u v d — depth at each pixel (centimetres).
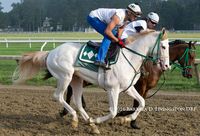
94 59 599
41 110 767
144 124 668
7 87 1058
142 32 599
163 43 587
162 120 693
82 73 612
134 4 596
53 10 9294
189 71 692
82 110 624
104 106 811
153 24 672
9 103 834
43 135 600
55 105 816
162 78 1143
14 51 1903
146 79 650
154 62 607
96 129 604
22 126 652
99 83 601
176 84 1055
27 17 9438
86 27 8856
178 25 7025
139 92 657
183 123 672
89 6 8869
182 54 690
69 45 624
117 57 588
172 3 7075
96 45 605
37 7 9631
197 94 955
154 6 7019
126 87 591
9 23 9594
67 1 9138
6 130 625
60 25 9062
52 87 1059
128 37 604
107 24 611
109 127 649
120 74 583
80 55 606
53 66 621
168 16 6975
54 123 671
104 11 612
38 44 2562
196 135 603
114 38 585
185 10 7069
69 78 612
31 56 643
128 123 666
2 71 1296
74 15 8825
